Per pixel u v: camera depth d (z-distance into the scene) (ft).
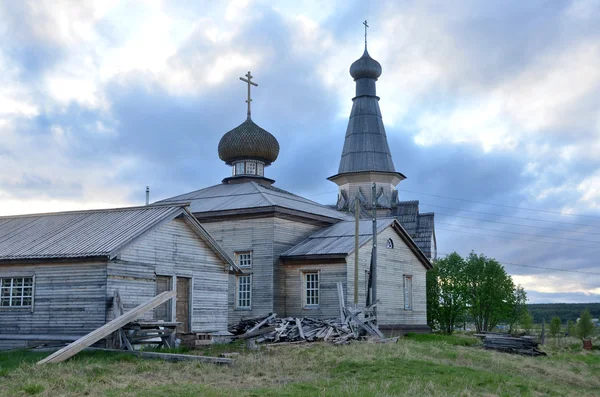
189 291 98.17
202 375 64.54
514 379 72.33
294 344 94.02
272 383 62.08
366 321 108.99
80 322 84.64
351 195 223.51
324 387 59.21
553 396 65.67
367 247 128.67
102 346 81.46
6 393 52.21
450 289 169.48
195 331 97.25
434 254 222.48
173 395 52.70
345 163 225.56
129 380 59.41
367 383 62.49
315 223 141.18
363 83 231.71
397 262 138.41
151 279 91.20
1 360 72.95
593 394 72.33
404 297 139.54
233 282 132.36
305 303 127.54
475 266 170.19
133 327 79.46
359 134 226.58
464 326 192.95
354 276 118.21
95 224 95.91
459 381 66.80
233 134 158.92
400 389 59.31
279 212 130.31
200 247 100.83
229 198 143.02
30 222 103.86
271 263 128.57
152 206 98.27
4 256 89.15
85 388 54.60
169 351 81.00
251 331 96.84
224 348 88.12
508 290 170.50
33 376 59.57
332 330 101.14
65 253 85.71
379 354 81.66
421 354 87.51
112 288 84.79
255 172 159.02
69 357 70.44
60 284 86.79
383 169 221.87
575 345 169.68
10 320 89.04
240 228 133.69
